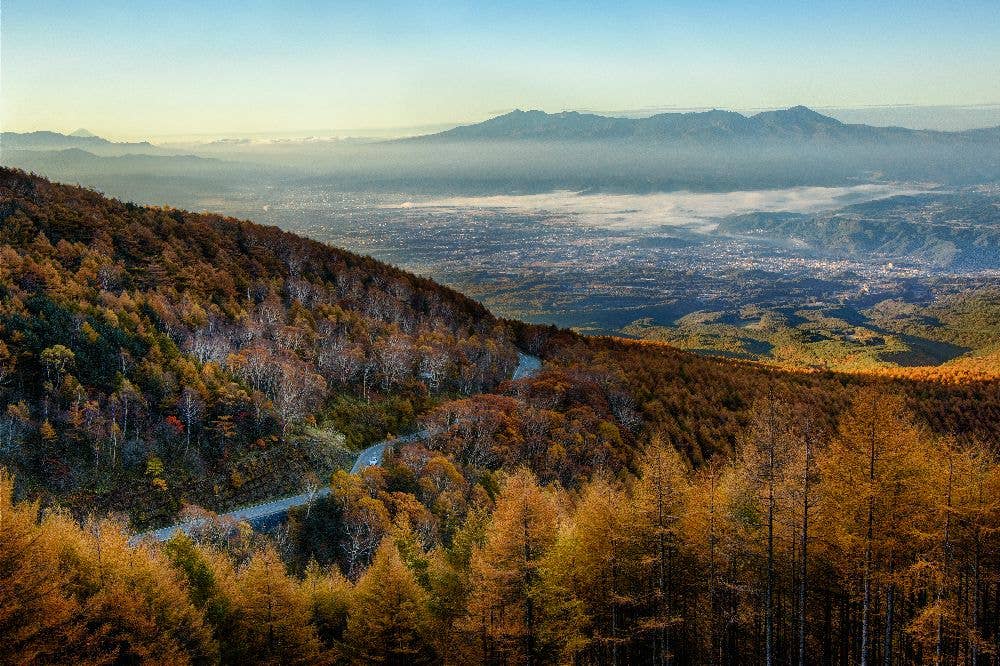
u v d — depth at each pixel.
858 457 31.67
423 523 60.19
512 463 77.56
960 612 34.53
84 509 60.25
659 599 35.47
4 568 25.95
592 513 35.91
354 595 38.62
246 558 54.69
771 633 33.25
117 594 31.02
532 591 31.22
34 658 26.41
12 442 61.91
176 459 68.31
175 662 30.75
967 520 32.12
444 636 35.56
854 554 32.22
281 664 35.12
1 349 67.56
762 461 34.19
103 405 69.06
